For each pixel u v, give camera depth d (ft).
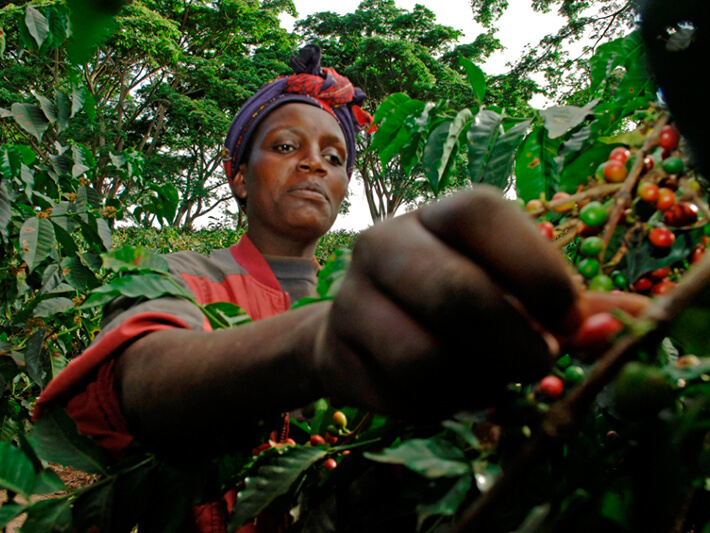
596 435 2.27
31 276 9.93
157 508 2.53
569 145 2.79
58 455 2.44
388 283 1.24
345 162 4.99
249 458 2.70
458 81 91.56
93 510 2.41
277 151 4.61
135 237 25.75
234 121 4.93
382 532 2.28
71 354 11.37
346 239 39.65
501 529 1.74
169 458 2.47
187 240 30.42
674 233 1.92
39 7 8.29
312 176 4.60
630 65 2.63
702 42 1.16
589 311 1.22
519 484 1.74
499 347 1.18
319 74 4.94
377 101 93.09
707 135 1.24
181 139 91.09
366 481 2.62
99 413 2.56
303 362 1.70
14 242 9.26
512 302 1.19
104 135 71.72
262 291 4.16
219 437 2.21
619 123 2.78
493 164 3.09
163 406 2.04
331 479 2.37
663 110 1.94
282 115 4.65
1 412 8.45
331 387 1.44
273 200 4.55
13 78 55.77
